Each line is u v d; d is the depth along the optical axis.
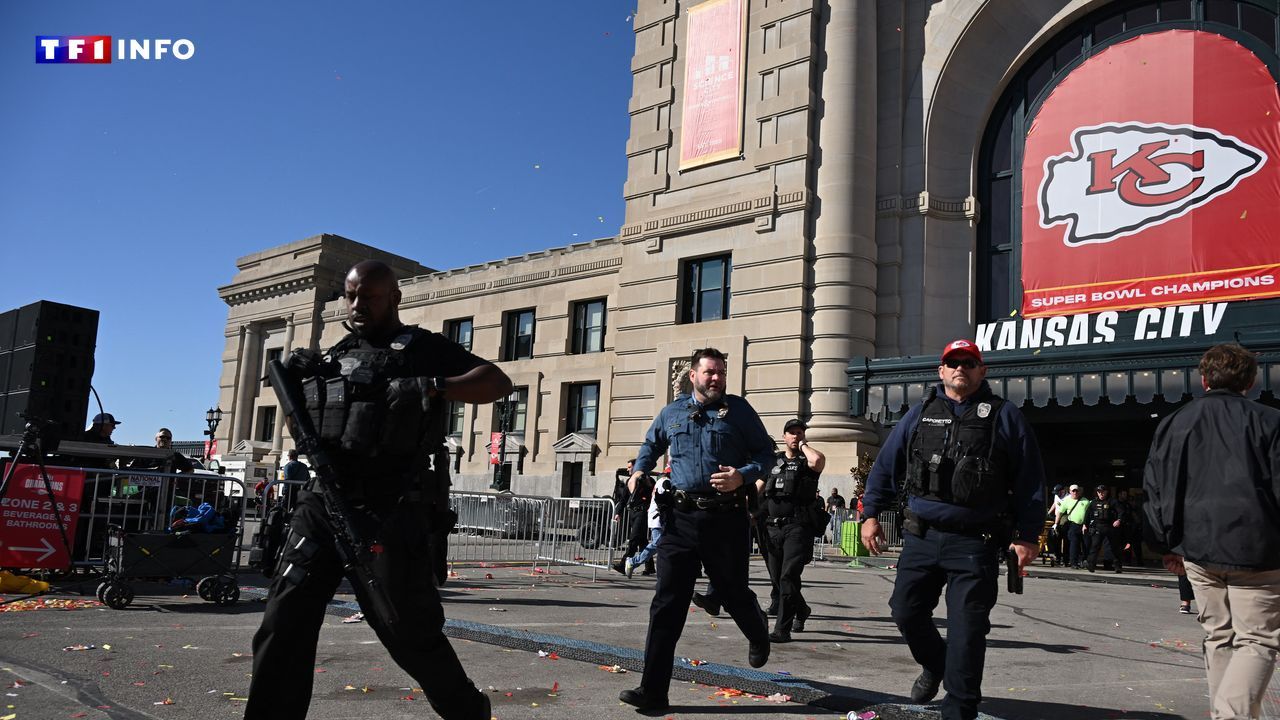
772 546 7.09
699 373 4.71
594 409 31.17
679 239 28.12
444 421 3.00
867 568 17.73
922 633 4.23
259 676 2.71
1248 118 20.53
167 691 4.44
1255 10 20.95
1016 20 24.44
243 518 8.65
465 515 16.72
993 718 4.36
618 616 8.23
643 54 30.34
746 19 27.73
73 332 10.15
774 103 26.34
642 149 29.66
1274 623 3.67
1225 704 3.56
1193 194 21.00
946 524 3.98
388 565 2.75
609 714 4.22
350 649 5.78
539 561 14.78
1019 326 23.16
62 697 4.24
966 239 24.62
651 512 12.34
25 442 7.85
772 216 25.73
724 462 4.56
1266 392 16.69
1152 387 17.81
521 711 4.20
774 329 25.16
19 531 8.58
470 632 6.43
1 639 5.75
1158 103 21.80
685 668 5.16
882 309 24.64
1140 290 21.44
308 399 2.89
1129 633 8.47
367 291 3.07
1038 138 23.70
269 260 42.12
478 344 35.09
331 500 2.75
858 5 25.58
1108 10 23.20
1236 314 19.86
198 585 8.01
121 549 7.54
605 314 31.52
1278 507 3.62
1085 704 4.84
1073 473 25.61
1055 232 22.98
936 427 4.11
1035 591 13.60
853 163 24.81
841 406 23.62
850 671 5.64
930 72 25.20
